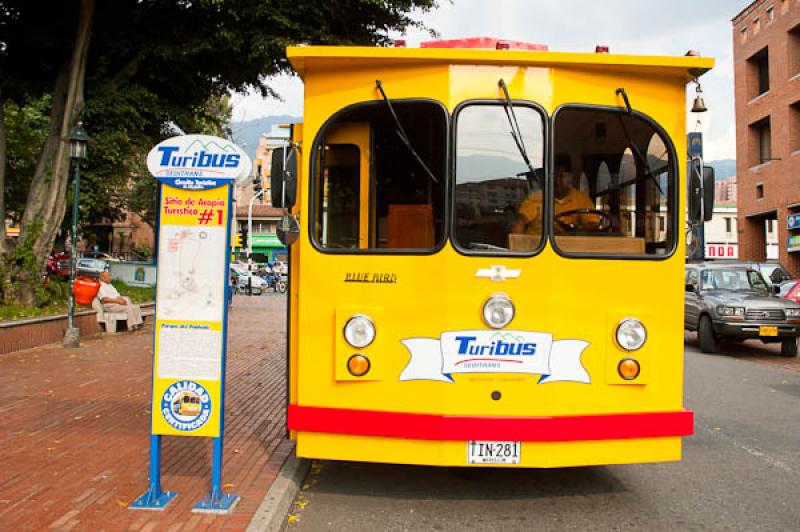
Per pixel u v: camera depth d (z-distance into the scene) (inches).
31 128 1129.4
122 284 927.0
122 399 313.3
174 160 178.7
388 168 180.9
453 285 174.7
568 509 191.0
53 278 700.7
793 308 532.4
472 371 173.8
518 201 178.4
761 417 318.7
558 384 175.3
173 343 178.7
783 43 1273.4
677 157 184.9
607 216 182.4
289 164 177.3
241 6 630.5
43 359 434.9
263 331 673.0
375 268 177.9
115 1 643.5
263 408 307.1
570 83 181.0
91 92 645.3
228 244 179.5
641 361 178.1
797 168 1235.9
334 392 178.5
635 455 177.8
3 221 593.6
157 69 688.4
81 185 639.8
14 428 257.8
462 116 178.4
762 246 1424.7
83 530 160.9
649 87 184.7
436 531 173.2
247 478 202.2
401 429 173.5
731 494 206.4
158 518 168.9
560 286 176.7
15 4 647.8
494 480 217.3
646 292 180.5
